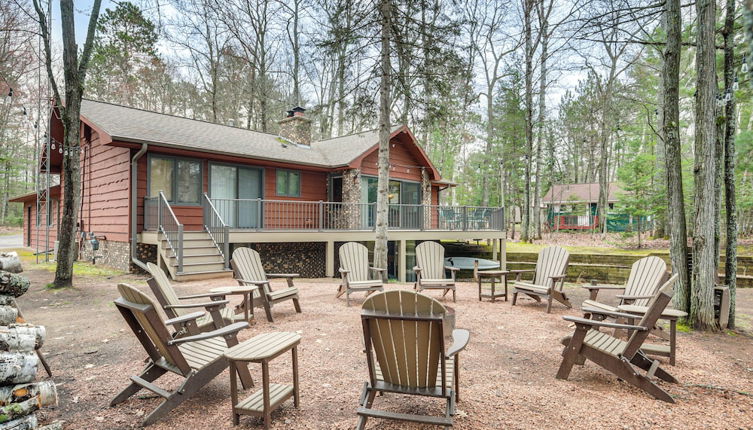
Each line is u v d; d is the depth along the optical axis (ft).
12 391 7.64
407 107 35.17
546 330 17.62
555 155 112.57
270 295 18.86
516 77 73.10
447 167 112.78
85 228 45.55
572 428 8.78
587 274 41.27
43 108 77.92
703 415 9.56
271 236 37.17
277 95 90.38
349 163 45.65
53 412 9.79
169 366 10.23
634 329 10.83
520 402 10.17
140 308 9.11
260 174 44.47
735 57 25.71
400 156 54.44
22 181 130.52
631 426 8.92
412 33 33.40
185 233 34.17
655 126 63.67
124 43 77.46
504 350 14.70
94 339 16.08
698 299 18.51
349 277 25.59
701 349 15.44
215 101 81.30
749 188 48.70
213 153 37.70
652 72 60.44
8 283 9.27
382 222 33.22
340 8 31.99
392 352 8.70
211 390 11.09
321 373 12.23
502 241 48.49
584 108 90.43
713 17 17.98
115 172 38.40
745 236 56.39
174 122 44.32
